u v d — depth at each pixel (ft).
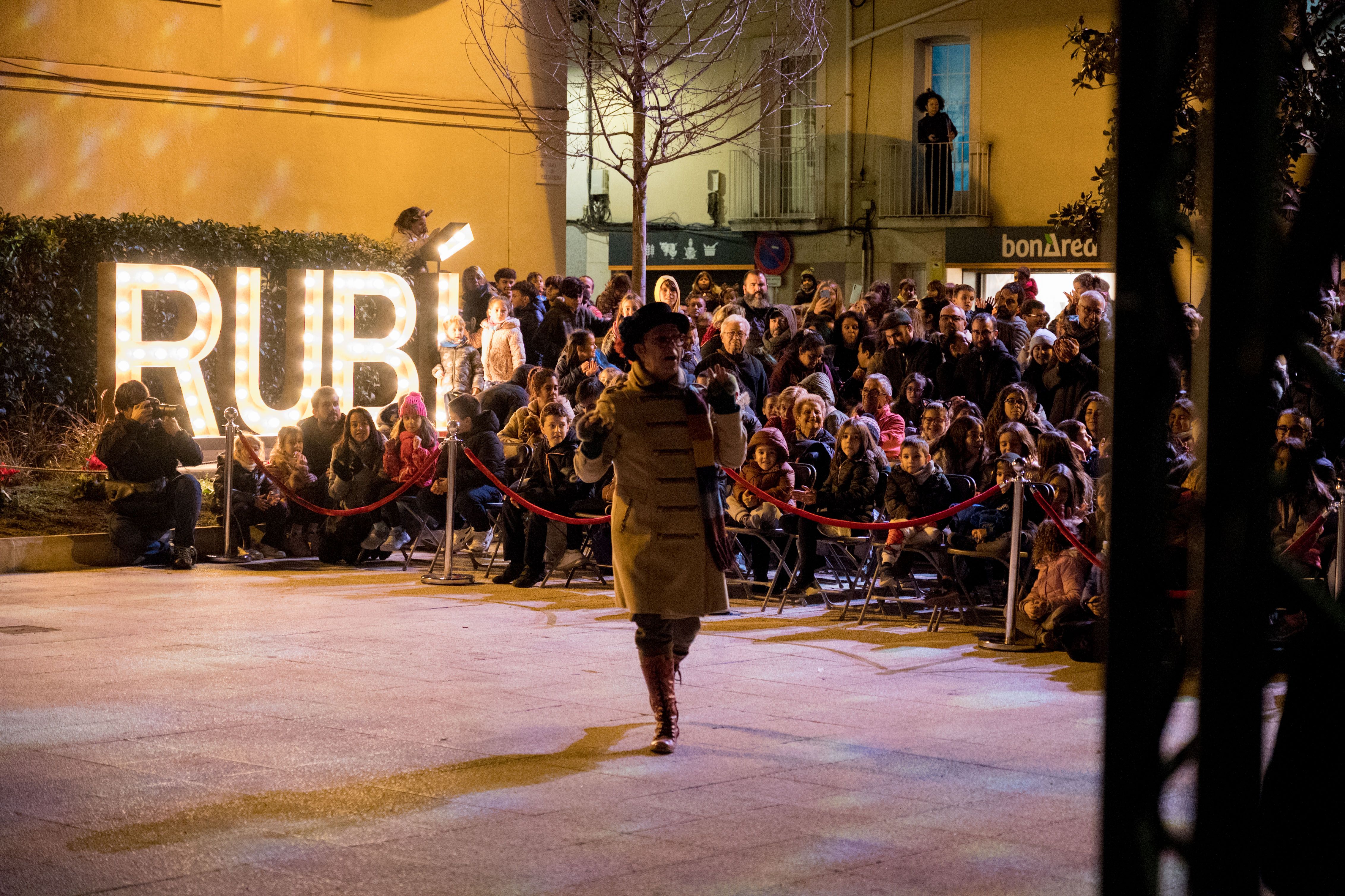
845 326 43.62
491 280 65.77
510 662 25.98
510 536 36.27
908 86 81.25
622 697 23.15
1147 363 6.43
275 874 14.39
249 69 59.47
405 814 16.56
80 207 55.88
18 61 54.44
